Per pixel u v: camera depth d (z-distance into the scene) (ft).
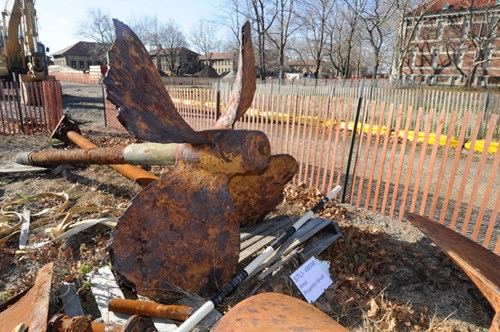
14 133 31.27
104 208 14.26
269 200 11.48
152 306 7.73
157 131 8.00
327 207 15.58
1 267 10.51
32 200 15.47
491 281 6.10
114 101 7.33
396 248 12.05
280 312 4.64
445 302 9.42
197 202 8.47
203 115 30.32
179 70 252.42
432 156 12.93
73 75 146.30
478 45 86.63
